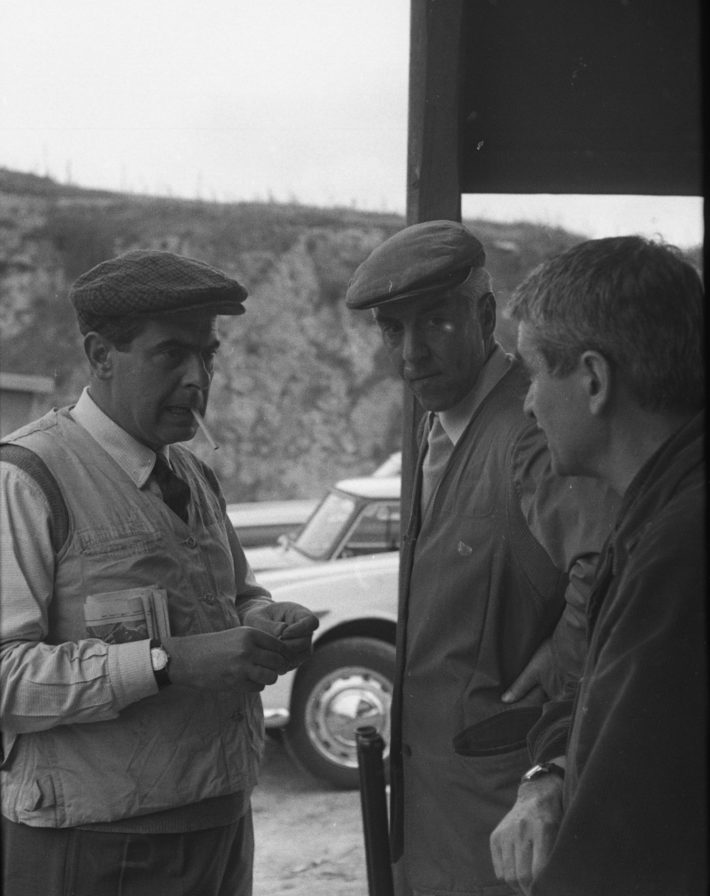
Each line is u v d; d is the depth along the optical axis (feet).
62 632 4.64
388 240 5.08
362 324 70.23
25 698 4.42
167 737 4.67
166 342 4.67
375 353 69.56
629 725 2.85
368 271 5.00
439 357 4.95
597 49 6.18
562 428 3.17
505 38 6.15
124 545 4.71
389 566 14.25
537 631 4.82
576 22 6.11
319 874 11.07
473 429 4.98
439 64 5.87
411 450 5.86
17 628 4.50
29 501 4.56
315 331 69.46
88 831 4.56
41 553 4.56
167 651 4.53
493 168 6.43
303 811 12.92
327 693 13.58
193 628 4.84
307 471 66.28
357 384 68.69
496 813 4.90
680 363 2.99
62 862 4.57
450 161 5.96
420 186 5.97
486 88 6.28
